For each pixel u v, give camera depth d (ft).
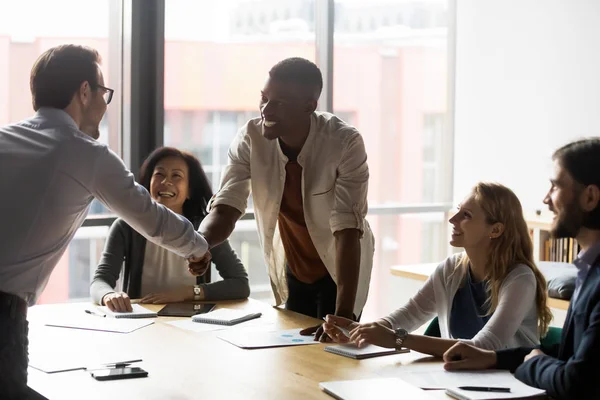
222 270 10.57
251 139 8.94
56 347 7.34
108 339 7.70
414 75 18.74
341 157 8.57
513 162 17.81
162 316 8.97
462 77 19.07
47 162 5.72
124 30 14.88
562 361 5.98
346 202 8.52
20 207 5.59
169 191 10.78
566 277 12.51
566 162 6.12
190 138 15.67
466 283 8.20
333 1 17.08
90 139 6.07
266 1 16.40
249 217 16.38
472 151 18.89
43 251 5.75
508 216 7.89
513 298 7.56
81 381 6.15
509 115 17.90
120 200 6.27
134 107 14.90
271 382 6.13
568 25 16.51
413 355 7.11
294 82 8.21
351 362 6.81
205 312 9.12
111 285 10.39
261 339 7.64
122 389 5.92
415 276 14.44
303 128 8.50
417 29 18.66
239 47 16.15
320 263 9.32
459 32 19.10
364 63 17.99
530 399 5.76
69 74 6.08
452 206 19.47
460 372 6.47
